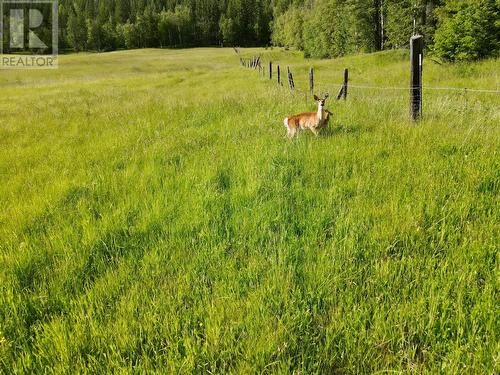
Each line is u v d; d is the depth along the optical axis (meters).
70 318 3.20
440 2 28.83
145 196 5.57
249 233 4.28
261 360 2.60
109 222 4.80
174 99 15.55
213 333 2.84
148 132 9.68
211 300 3.25
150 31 134.25
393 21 38.34
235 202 5.10
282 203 4.88
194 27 138.88
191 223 4.59
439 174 5.09
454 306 2.92
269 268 3.64
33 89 31.97
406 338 2.78
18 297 3.45
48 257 4.20
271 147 7.09
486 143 6.03
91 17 150.75
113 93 21.69
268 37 140.50
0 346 2.94
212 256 3.90
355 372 2.56
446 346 2.65
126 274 3.72
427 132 6.82
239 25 135.88
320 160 6.15
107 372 2.62
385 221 4.16
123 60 76.50
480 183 4.78
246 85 21.42
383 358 2.64
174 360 2.69
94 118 12.87
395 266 3.44
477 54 18.83
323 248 3.88
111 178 6.43
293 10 104.62
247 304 3.12
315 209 4.61
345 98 12.00
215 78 30.80
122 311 3.18
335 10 58.31
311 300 3.19
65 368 2.68
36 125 12.44
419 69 7.73
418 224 4.06
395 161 5.74
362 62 29.75
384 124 7.75
